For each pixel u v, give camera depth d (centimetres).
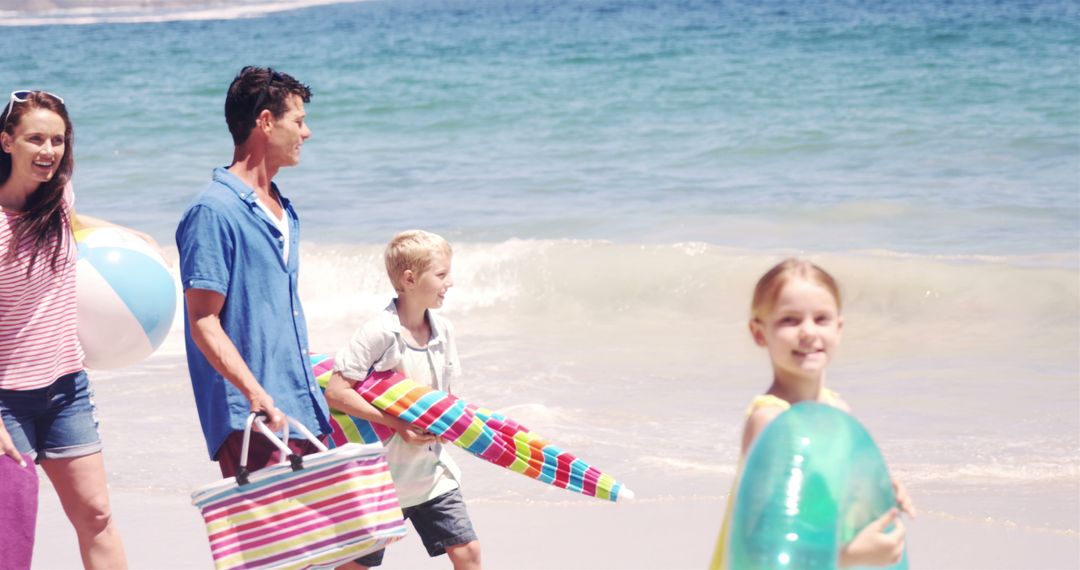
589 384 1241
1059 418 1065
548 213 2130
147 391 1259
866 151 2639
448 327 695
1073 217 1919
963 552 788
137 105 4044
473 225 2058
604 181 2431
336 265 1745
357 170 2688
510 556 813
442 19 8062
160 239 2067
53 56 6406
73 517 668
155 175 2723
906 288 1500
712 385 1228
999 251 1719
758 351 1362
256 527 564
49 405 645
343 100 3888
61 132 627
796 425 364
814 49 4669
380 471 584
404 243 667
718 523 855
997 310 1446
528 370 1305
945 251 1734
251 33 7800
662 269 1611
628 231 1967
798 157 2617
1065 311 1423
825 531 343
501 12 8400
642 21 6569
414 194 2370
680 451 1015
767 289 425
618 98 3684
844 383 1216
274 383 611
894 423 1073
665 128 3092
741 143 2802
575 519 878
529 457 678
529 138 3058
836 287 426
